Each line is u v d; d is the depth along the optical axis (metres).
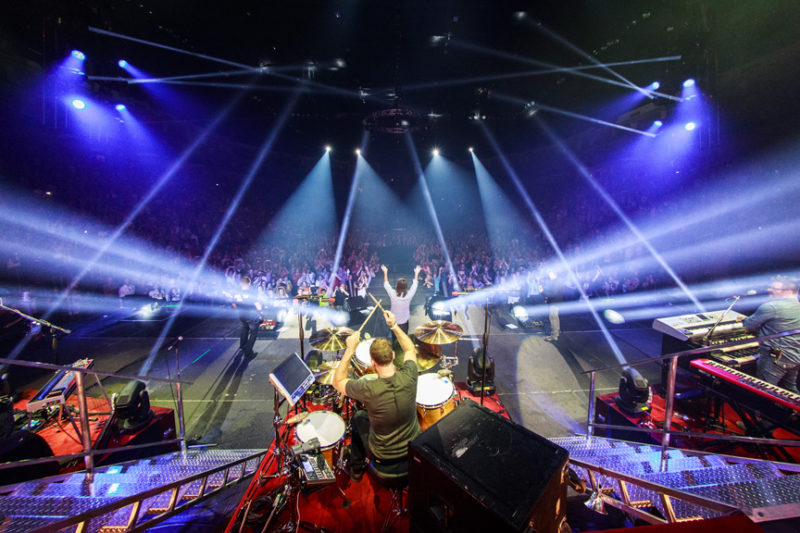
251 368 9.17
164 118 17.98
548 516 2.00
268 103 21.86
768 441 2.91
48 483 3.47
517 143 25.23
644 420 5.44
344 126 25.86
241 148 23.88
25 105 12.83
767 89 12.24
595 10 12.77
